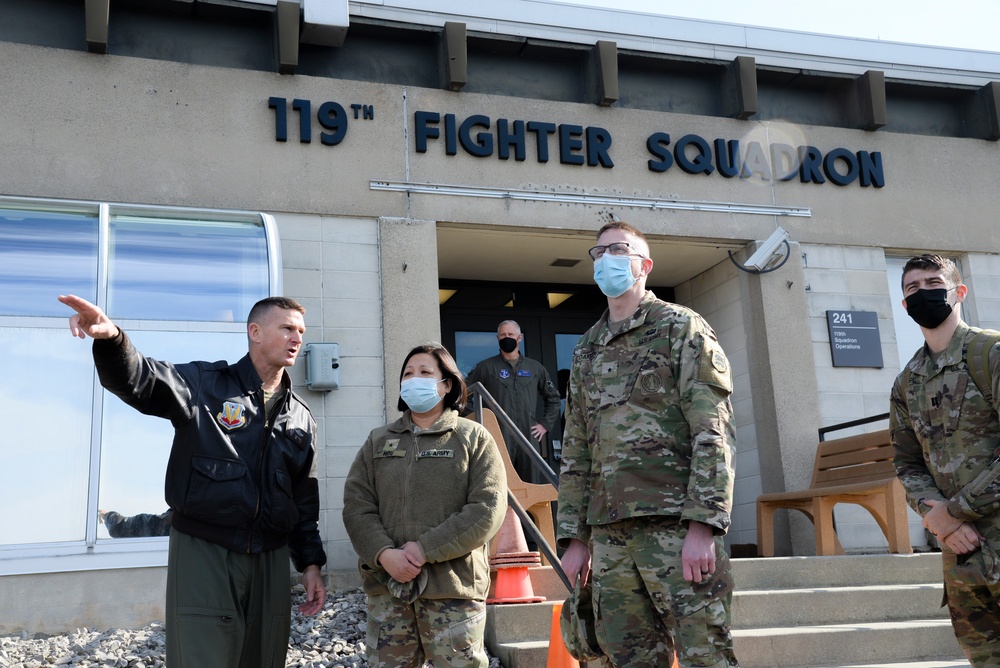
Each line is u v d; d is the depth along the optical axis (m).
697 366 3.33
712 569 3.15
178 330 6.54
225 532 3.63
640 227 8.34
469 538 3.77
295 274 7.40
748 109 8.71
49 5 7.40
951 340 3.65
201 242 6.83
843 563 6.30
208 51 7.71
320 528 7.03
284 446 3.88
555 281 9.84
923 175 9.34
